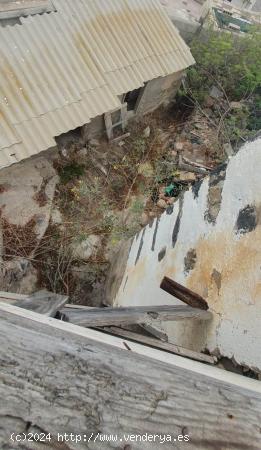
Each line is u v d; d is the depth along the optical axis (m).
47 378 0.70
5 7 4.63
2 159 4.22
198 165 6.52
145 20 5.83
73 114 4.79
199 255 2.22
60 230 5.58
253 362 1.60
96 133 6.44
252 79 6.77
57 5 5.07
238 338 1.71
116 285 4.68
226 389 0.81
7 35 4.61
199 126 6.99
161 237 3.19
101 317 1.55
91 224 5.75
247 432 0.76
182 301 2.17
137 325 2.31
